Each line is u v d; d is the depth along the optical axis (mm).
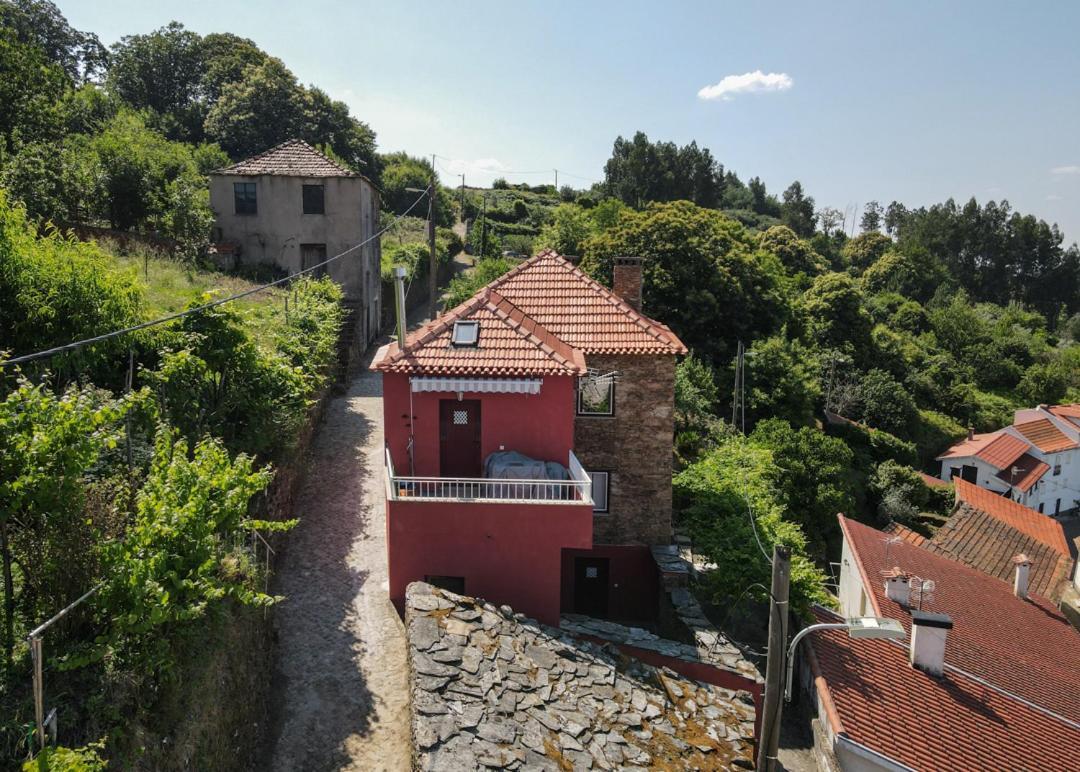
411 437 17328
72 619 8695
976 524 33375
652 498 20781
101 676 8477
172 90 62750
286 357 19844
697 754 12969
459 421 17531
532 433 17328
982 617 22703
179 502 9602
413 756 11320
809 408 44844
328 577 16953
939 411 63625
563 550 20859
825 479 35000
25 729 7246
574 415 20359
